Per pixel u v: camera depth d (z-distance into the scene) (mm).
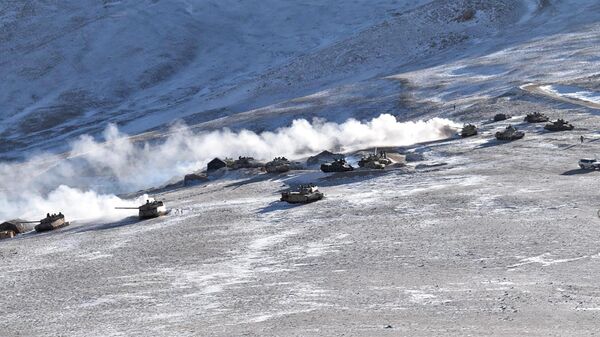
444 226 66312
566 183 83875
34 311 47406
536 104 157875
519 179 89812
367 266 52875
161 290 50250
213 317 40062
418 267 51156
